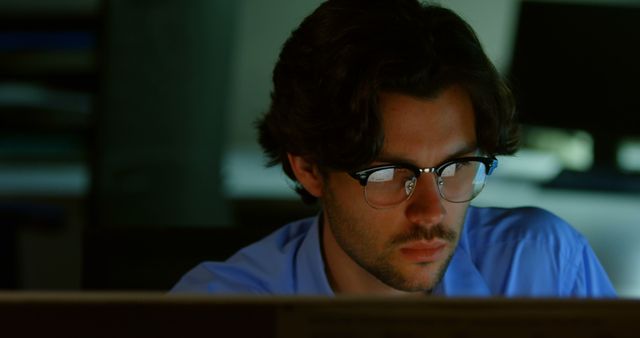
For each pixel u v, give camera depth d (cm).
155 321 148
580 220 650
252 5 809
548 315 145
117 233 320
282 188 705
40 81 757
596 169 706
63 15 743
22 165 751
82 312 148
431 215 239
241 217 701
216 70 667
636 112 706
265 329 147
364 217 249
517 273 301
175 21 638
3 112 753
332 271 284
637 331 145
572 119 719
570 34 713
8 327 148
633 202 668
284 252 295
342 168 244
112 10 622
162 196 662
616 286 633
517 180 697
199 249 318
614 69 707
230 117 824
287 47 269
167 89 647
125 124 643
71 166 752
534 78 723
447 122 239
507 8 797
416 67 233
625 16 702
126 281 316
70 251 713
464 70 238
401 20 241
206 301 148
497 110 246
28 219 697
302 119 255
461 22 249
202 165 675
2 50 746
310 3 810
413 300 147
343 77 242
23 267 712
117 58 629
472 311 145
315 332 147
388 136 238
